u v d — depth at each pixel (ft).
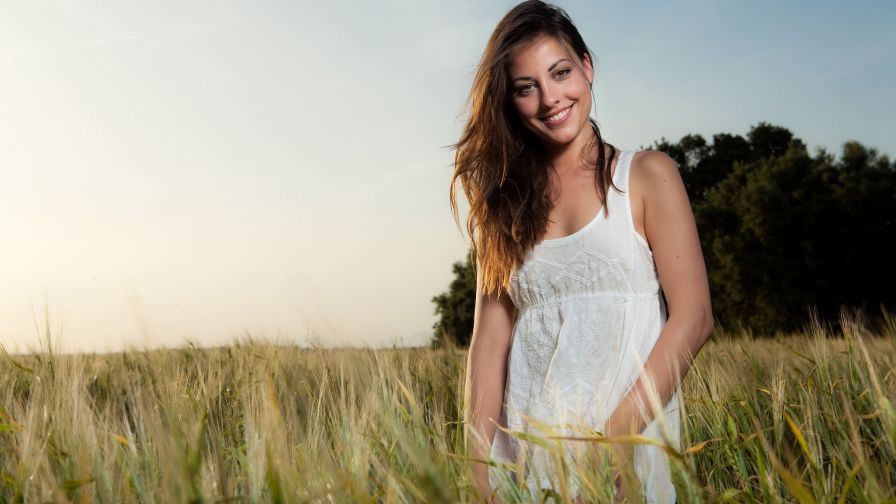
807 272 112.06
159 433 4.27
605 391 6.07
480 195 7.11
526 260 6.78
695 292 5.99
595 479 4.46
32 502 4.81
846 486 4.31
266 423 4.52
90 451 5.09
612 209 6.35
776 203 115.14
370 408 5.41
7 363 9.97
